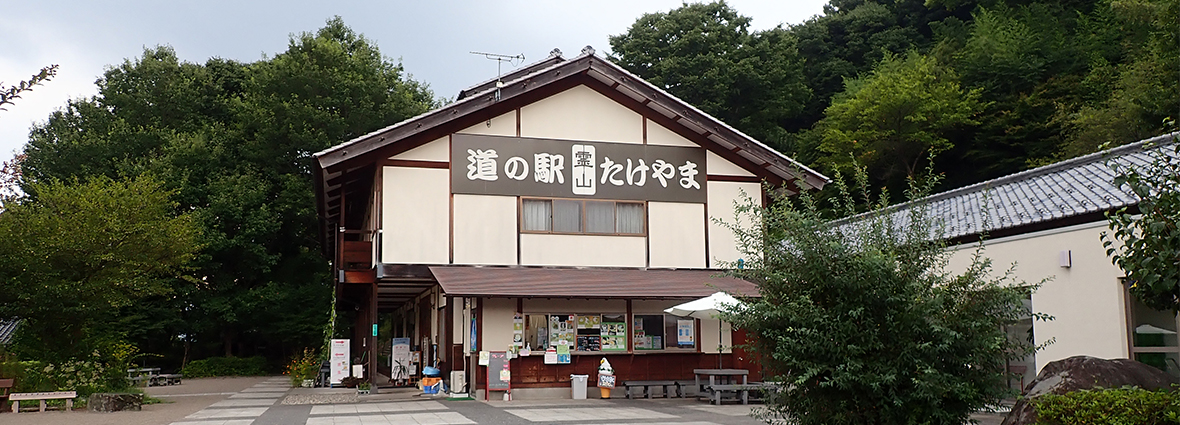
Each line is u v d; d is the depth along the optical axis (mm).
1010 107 29547
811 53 39562
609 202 17328
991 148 30078
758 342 7320
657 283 16078
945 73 30781
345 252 17094
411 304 24078
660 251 17406
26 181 23906
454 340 17172
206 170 31469
